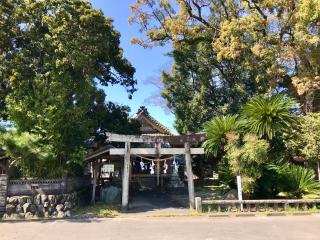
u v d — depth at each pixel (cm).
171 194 2109
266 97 1683
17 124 1455
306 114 1875
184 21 2283
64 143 1500
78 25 1616
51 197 1380
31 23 1661
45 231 1077
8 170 1411
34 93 1508
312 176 1623
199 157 2636
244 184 1478
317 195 1565
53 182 1453
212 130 1566
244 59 2141
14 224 1200
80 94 1619
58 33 1575
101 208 1517
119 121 2189
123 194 1511
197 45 2570
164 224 1194
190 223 1212
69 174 1608
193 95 2628
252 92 2475
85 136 1616
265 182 1587
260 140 1498
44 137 1443
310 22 1791
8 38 1647
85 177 1967
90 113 1950
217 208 1470
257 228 1110
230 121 1568
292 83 1995
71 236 1002
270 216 1362
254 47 1928
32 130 1434
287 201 1465
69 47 1559
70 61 1545
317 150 1677
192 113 2531
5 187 1348
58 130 1468
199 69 2589
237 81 2505
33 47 1658
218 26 2352
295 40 1906
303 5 1719
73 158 1509
